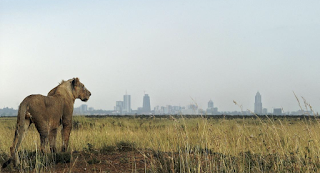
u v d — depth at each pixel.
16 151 7.20
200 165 6.19
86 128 17.48
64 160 7.39
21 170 6.60
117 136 11.01
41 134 8.05
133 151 8.51
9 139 10.79
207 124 7.32
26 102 7.72
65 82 9.54
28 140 9.37
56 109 8.49
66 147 8.99
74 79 9.66
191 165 6.10
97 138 10.44
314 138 7.12
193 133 8.04
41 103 7.98
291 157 6.80
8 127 19.11
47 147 8.02
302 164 6.37
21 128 7.51
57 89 9.19
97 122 20.83
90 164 7.18
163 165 6.45
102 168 6.83
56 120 8.51
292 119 21.20
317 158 6.68
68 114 9.11
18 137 7.44
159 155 7.12
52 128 8.39
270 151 6.82
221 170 6.12
